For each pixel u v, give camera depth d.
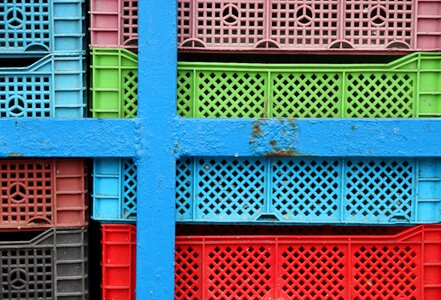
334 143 1.46
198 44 1.48
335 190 1.50
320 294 1.51
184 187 1.50
